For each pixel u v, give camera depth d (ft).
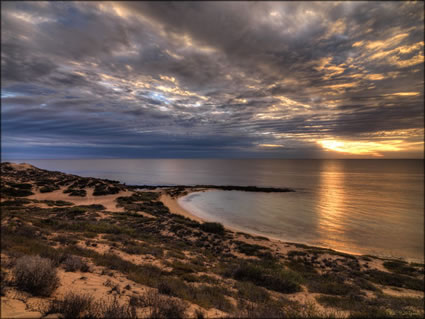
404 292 43.11
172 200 214.28
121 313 11.53
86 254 33.17
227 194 261.03
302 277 41.86
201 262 44.75
